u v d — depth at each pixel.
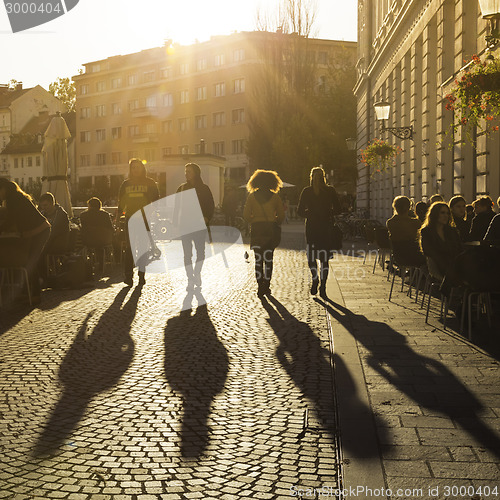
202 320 8.98
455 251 8.57
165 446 4.39
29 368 6.40
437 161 20.95
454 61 19.97
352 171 57.78
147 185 12.45
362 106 41.44
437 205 8.61
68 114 103.38
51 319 9.03
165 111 88.19
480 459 4.05
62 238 12.20
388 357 6.68
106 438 4.54
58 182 17.92
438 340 7.46
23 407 5.21
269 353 7.04
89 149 98.06
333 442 4.46
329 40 80.25
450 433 4.50
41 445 4.41
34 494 3.67
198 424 4.82
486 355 6.72
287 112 55.94
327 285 12.52
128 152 93.12
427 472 3.86
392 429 4.59
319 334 8.03
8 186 10.12
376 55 33.44
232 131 80.56
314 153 51.34
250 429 4.71
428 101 22.73
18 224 10.18
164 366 6.48
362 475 3.82
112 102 94.62
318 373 6.21
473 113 12.03
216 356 6.90
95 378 6.05
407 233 10.66
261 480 3.86
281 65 55.97
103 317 9.19
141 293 11.53
